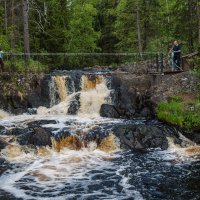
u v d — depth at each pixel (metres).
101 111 20.38
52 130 16.34
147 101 20.44
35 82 21.77
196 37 29.52
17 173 13.12
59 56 41.00
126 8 39.12
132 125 16.72
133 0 37.97
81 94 21.52
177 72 21.83
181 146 16.16
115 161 14.43
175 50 22.39
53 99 21.72
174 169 13.46
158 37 38.97
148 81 21.39
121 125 16.86
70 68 42.62
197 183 12.12
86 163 14.23
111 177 12.74
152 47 38.06
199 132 16.83
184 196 11.15
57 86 21.86
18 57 27.78
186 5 29.00
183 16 29.31
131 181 12.38
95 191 11.59
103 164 14.10
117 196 11.19
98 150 15.73
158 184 12.10
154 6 38.66
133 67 29.16
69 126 17.16
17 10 38.88
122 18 39.97
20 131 15.95
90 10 47.19
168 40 34.31
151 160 14.47
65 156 15.05
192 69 22.22
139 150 15.66
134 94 20.84
